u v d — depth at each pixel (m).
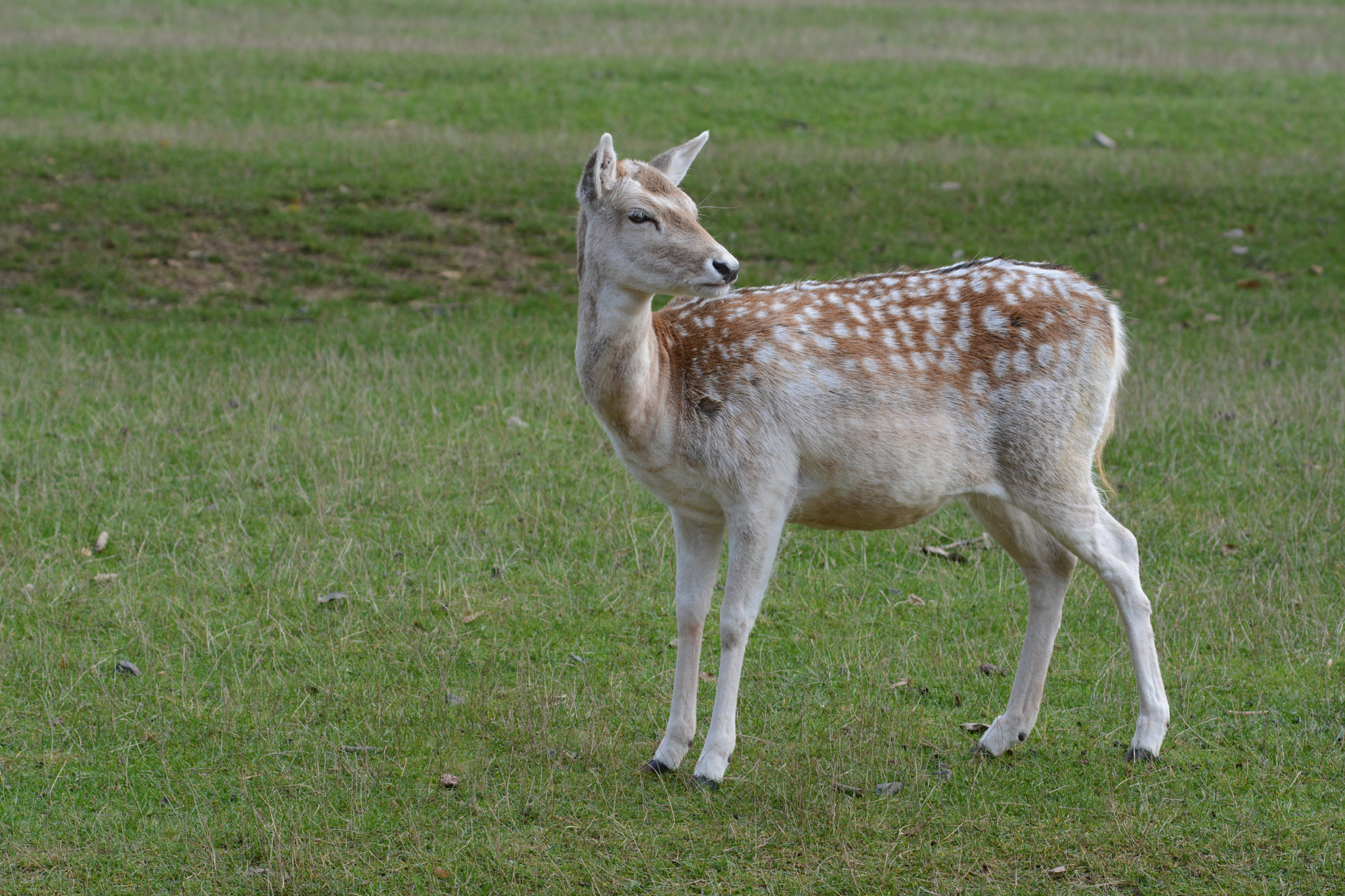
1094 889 6.83
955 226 21.86
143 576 10.61
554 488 12.43
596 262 7.43
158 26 37.28
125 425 13.62
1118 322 8.24
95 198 22.05
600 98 30.05
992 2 46.44
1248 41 38.53
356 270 20.11
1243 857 7.06
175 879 6.95
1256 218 22.28
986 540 11.60
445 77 31.73
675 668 9.19
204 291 19.31
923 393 7.80
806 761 8.07
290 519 11.66
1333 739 8.32
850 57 34.97
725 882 6.89
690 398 7.63
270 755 8.16
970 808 7.59
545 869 7.00
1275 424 13.91
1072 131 28.11
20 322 17.73
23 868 7.01
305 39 35.56
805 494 7.89
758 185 23.39
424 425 13.90
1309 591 10.29
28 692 8.84
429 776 7.94
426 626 9.96
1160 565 10.92
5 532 11.27
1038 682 8.24
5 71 30.53
